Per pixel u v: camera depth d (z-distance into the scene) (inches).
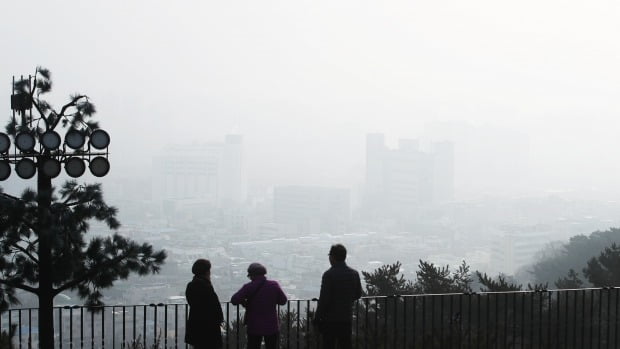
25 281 470.3
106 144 458.0
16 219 453.7
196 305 336.2
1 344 374.6
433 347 376.8
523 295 391.2
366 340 377.4
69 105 488.4
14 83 472.4
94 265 482.0
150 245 497.4
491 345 392.2
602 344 486.9
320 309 327.3
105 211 496.7
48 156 450.9
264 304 341.4
